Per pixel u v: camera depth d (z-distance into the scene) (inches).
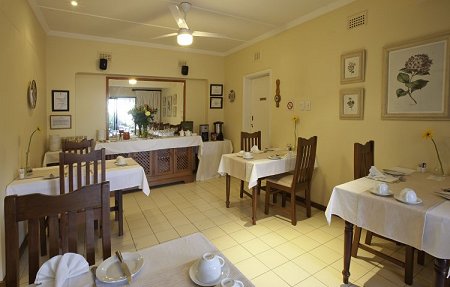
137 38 185.3
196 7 134.8
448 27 92.6
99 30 167.9
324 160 140.8
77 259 42.1
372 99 117.0
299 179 126.2
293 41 156.3
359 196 73.4
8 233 41.9
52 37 167.3
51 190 94.5
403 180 86.5
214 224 125.5
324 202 142.0
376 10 114.0
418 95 100.7
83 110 187.8
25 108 113.1
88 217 49.3
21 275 86.4
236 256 97.9
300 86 153.1
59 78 170.9
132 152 174.4
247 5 132.9
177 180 195.0
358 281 83.0
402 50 104.7
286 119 164.1
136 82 205.3
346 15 126.0
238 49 208.5
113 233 116.2
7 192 87.4
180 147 193.3
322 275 86.4
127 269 40.4
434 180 86.7
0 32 81.7
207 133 221.9
